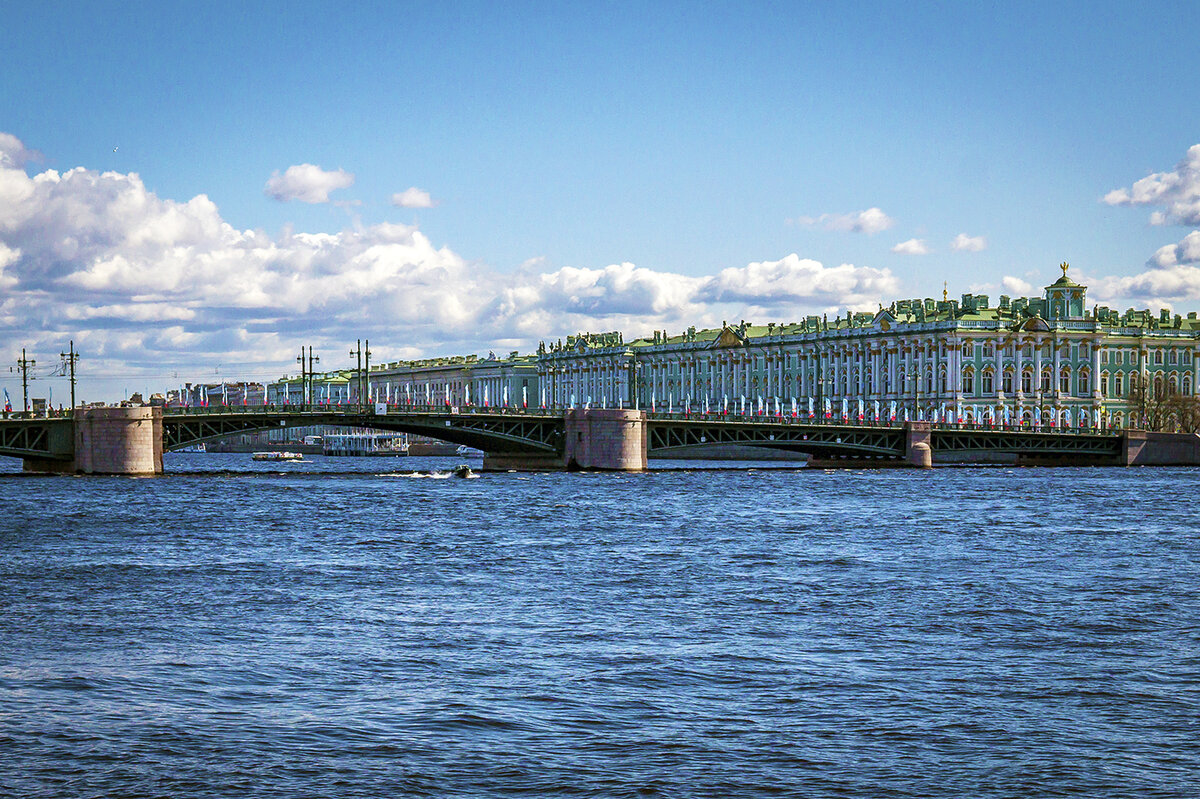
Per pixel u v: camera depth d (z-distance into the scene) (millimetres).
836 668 38188
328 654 39844
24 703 34125
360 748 30625
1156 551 64812
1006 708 34062
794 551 64875
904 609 47688
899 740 31406
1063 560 61375
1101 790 28297
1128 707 34219
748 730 32125
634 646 41062
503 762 29734
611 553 63938
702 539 70125
